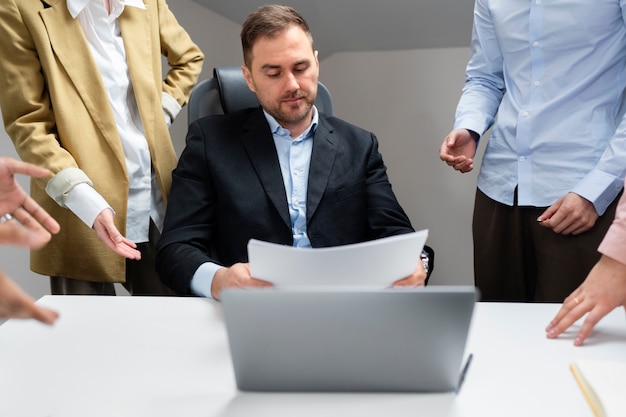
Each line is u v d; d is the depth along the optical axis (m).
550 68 1.68
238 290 0.86
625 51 1.65
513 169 1.75
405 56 3.20
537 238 1.75
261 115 1.65
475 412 0.87
